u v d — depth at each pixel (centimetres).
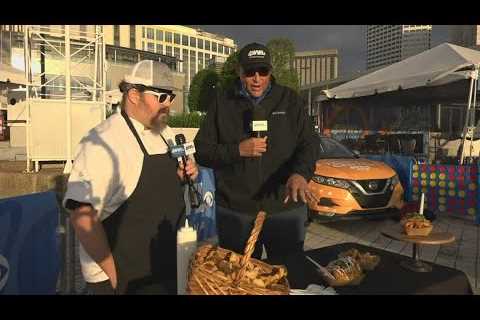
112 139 168
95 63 902
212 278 137
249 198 232
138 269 174
